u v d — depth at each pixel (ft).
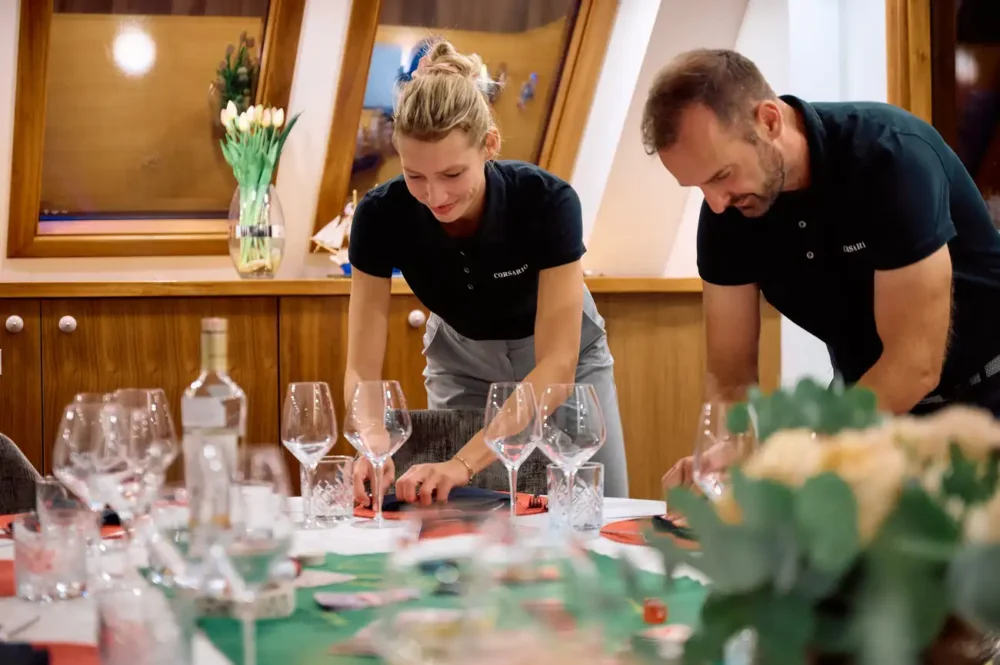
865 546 2.08
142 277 12.35
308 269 12.80
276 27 11.75
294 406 5.29
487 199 7.08
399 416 5.40
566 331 6.97
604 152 12.55
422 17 12.23
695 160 5.48
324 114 12.32
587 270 13.04
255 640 3.22
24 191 11.66
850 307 6.31
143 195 12.19
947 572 2.01
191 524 2.98
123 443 4.35
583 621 2.03
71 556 3.89
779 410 2.66
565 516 4.98
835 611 2.16
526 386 5.09
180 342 10.85
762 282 6.47
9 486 6.63
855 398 2.63
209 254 12.45
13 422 10.59
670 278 11.80
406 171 6.57
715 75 5.44
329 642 3.07
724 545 2.18
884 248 5.69
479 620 2.03
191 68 11.88
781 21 11.43
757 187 5.56
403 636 2.08
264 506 2.90
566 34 12.59
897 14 10.41
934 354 5.63
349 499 5.37
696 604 2.54
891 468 2.13
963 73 10.68
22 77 11.28
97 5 11.45
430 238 7.36
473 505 5.59
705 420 3.88
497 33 12.48
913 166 5.67
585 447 4.84
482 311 7.76
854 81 11.04
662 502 5.80
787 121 5.92
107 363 10.73
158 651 2.73
